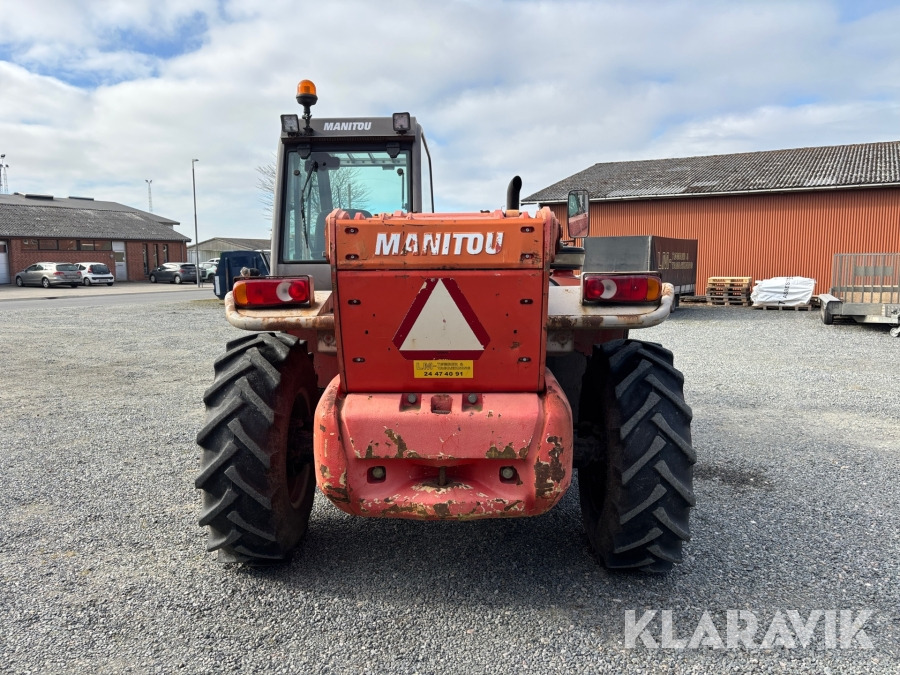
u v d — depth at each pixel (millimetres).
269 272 5332
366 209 4719
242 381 2916
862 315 13297
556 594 2900
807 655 2469
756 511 3846
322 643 2545
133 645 2537
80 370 9109
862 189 20312
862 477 4461
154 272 41250
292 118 4547
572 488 4250
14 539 3518
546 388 2660
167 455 5098
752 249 22219
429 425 2561
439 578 3055
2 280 37656
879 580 3016
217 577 3078
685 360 9633
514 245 2439
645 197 23438
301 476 3377
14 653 2484
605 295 2676
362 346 2584
